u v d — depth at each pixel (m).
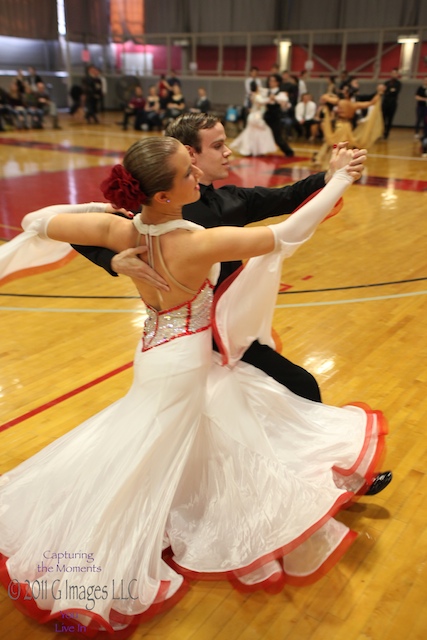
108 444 2.05
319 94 18.73
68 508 2.00
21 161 12.51
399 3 18.39
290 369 2.52
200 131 2.28
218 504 2.22
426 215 8.09
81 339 4.23
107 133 17.94
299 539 2.04
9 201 8.64
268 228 1.95
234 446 2.19
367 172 11.37
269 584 2.08
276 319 4.59
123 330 4.39
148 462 2.01
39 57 22.94
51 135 17.19
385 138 16.67
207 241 1.89
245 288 2.20
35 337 4.26
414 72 18.72
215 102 20.75
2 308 4.82
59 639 1.95
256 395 2.34
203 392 2.14
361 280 5.54
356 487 2.48
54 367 3.81
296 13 20.31
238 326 2.23
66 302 4.97
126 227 2.03
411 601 2.09
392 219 7.87
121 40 23.56
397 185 10.16
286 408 2.38
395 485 2.72
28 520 2.13
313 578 2.12
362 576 2.20
